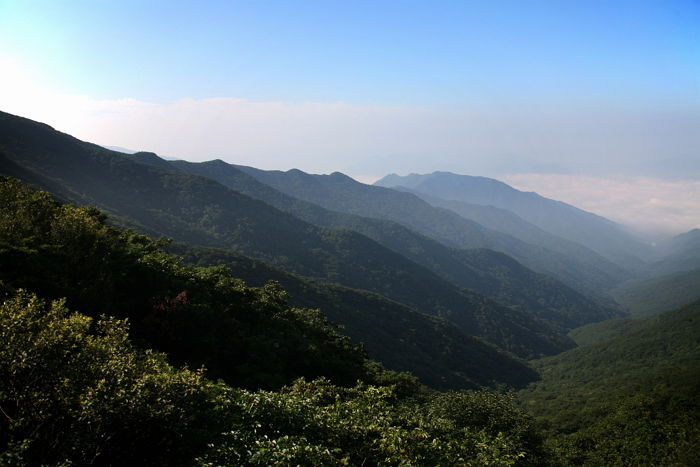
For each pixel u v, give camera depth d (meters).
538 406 78.81
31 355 7.63
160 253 28.27
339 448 9.51
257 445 8.74
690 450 30.16
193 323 20.11
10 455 6.55
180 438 8.92
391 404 18.17
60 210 22.77
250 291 28.89
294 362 23.52
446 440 12.88
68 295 16.61
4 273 15.53
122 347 9.62
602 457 35.72
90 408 7.54
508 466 11.39
